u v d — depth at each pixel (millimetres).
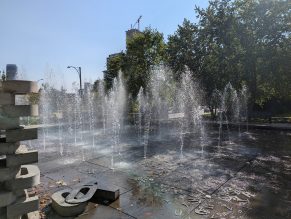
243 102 19031
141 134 11969
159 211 3764
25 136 2697
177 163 6469
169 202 4074
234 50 19016
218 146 8836
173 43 22625
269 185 4859
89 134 11781
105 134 11812
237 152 7824
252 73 18531
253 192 4508
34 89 2754
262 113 16969
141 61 23828
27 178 2713
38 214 3305
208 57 20562
